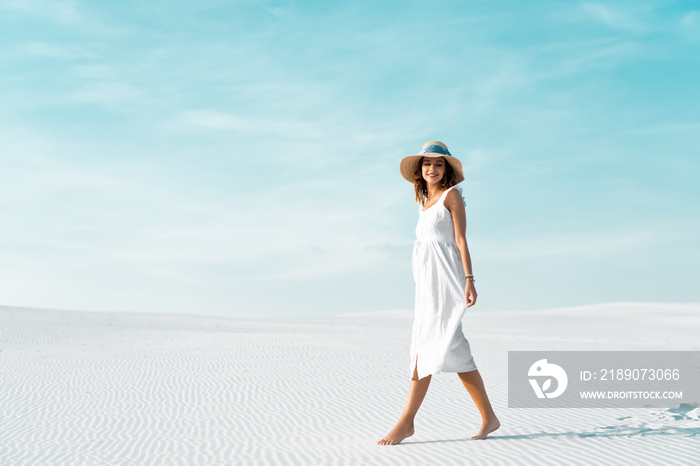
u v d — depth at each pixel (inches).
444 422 284.7
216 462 229.3
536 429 247.3
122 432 309.4
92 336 1127.0
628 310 2640.3
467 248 226.8
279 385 486.6
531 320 2146.9
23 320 1440.7
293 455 229.8
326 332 1321.4
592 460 190.4
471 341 998.4
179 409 382.9
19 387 492.1
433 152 234.2
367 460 208.1
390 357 705.6
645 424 245.8
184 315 2161.7
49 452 263.3
